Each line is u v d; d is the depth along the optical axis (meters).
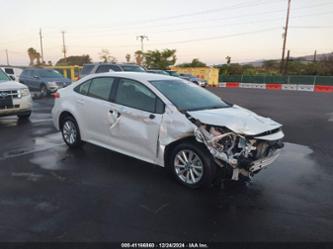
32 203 3.79
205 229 3.26
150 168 5.08
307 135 8.01
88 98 5.59
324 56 56.53
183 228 3.27
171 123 4.27
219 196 4.07
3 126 8.55
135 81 4.95
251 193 4.18
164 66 60.91
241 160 3.81
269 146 4.25
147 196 4.03
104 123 5.24
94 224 3.31
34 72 18.17
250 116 4.41
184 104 4.54
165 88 4.80
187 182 4.30
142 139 4.65
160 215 3.53
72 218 3.43
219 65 50.12
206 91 5.46
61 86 17.27
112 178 4.64
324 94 23.95
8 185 4.34
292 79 36.06
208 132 3.98
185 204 3.82
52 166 5.15
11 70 20.83
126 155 5.39
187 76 31.56
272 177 4.80
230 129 3.86
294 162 5.61
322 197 4.10
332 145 6.95
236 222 3.41
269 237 3.13
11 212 3.55
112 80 5.29
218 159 3.96
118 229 3.23
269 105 15.24
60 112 6.19
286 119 10.65
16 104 8.79
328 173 5.04
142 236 3.11
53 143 6.64
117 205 3.77
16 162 5.34
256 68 52.50
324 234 3.20
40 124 8.88
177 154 4.36
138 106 4.76
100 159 5.54
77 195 4.04
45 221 3.36
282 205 3.84
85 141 5.84
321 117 11.14
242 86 37.88
